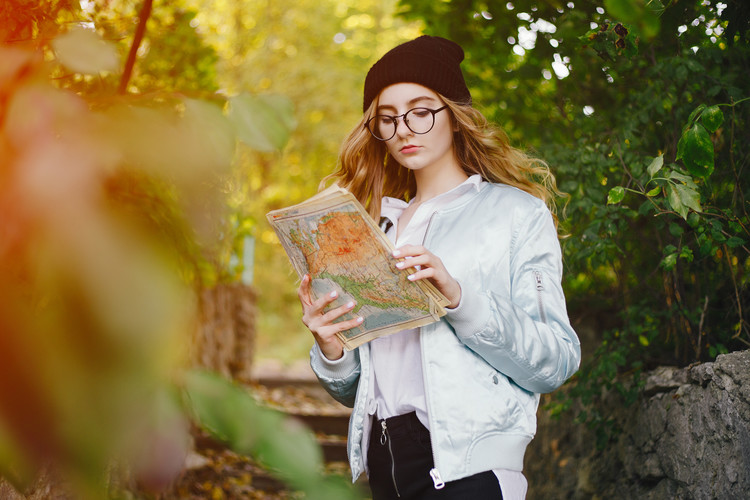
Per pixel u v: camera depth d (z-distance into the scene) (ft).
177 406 0.98
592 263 9.61
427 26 11.77
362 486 1.12
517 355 5.22
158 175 1.01
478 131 6.22
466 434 5.26
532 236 5.83
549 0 10.21
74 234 0.87
